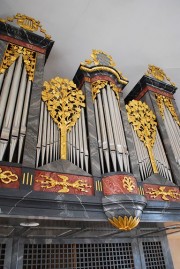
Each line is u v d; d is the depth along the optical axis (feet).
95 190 13.28
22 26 18.63
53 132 14.93
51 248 15.46
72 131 15.72
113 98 18.88
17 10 21.48
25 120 13.87
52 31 23.40
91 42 24.73
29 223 12.59
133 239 18.52
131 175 14.21
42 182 12.07
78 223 13.75
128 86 28.27
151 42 25.53
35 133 13.53
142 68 27.55
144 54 26.45
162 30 24.66
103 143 15.65
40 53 17.92
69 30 23.56
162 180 16.87
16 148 12.69
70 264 15.69
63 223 13.50
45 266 14.83
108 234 16.40
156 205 15.10
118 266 16.96
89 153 15.10
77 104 17.33
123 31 24.38
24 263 14.28
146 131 19.53
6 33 17.43
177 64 27.81
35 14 22.07
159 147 19.53
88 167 14.43
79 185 13.05
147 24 24.06
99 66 19.80
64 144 14.43
